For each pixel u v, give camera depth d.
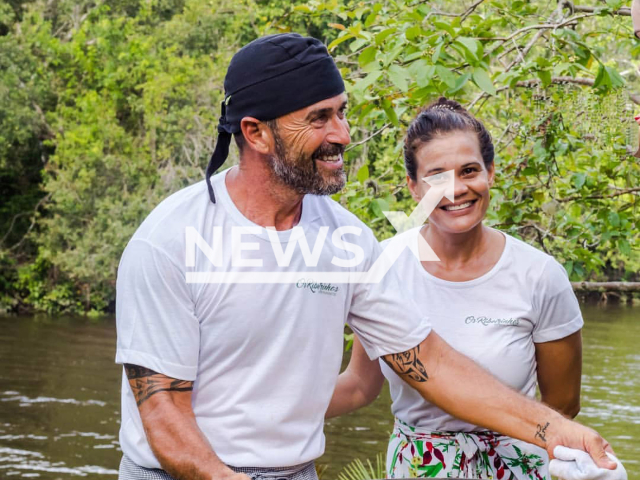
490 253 2.44
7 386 15.07
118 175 22.44
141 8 23.69
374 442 11.98
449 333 2.40
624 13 3.80
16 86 23.44
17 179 24.52
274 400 1.87
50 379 15.73
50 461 11.09
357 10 4.34
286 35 1.83
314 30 12.07
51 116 23.20
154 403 1.80
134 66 23.00
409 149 2.44
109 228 22.02
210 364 1.86
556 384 2.54
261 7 21.92
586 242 4.61
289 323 1.86
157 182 22.19
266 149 1.83
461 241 2.42
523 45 4.60
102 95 23.31
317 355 1.92
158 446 1.76
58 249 22.88
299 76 1.80
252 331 1.84
